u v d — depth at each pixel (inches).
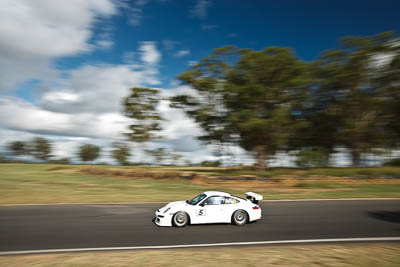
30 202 559.8
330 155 1589.6
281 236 317.7
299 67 1235.2
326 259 233.3
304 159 1418.6
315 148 1544.0
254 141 1277.1
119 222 385.7
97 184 975.6
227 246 278.4
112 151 2386.8
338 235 323.6
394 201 587.2
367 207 512.7
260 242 293.1
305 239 306.5
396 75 1293.1
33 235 320.2
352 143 1499.8
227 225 369.4
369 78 1376.7
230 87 1259.2
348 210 480.7
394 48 1280.8
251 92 1216.2
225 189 865.5
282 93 1282.0
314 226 365.7
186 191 797.2
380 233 332.2
